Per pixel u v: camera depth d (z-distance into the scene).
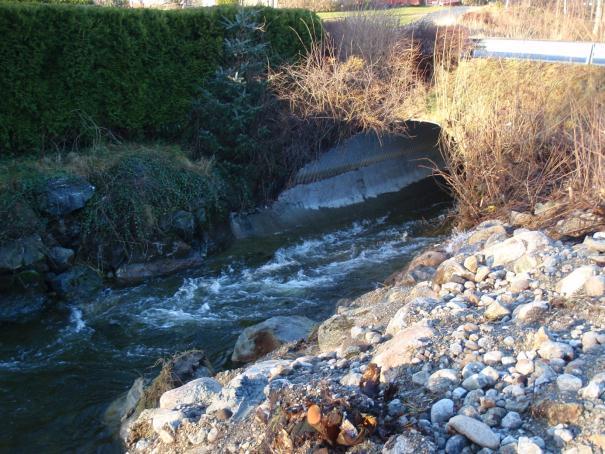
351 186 15.82
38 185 10.76
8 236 10.12
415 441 3.76
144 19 13.08
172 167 12.22
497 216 9.95
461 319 5.17
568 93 12.13
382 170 16.67
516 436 3.69
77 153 12.08
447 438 3.82
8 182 10.63
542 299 5.25
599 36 14.00
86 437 7.00
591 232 7.59
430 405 4.16
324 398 4.03
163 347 9.08
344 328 6.35
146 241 11.34
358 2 17.42
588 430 3.53
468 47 14.22
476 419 3.85
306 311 10.02
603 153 8.91
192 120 13.91
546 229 8.22
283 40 14.89
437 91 14.03
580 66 12.72
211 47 13.87
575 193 8.80
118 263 11.19
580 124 9.71
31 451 6.82
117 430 6.92
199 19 13.79
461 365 4.49
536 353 4.36
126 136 13.38
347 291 10.67
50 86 12.19
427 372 4.50
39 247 10.30
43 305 10.19
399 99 14.85
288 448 3.94
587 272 5.23
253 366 6.09
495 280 6.01
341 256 12.46
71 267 10.68
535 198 9.79
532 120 10.75
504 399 4.00
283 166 14.33
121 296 10.64
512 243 6.37
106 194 11.29
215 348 8.95
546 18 15.13
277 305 10.32
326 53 15.58
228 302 10.48
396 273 10.51
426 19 18.20
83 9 12.35
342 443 3.86
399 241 13.18
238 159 13.80
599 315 4.69
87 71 12.50
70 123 12.49
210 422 5.23
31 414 7.51
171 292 10.84
